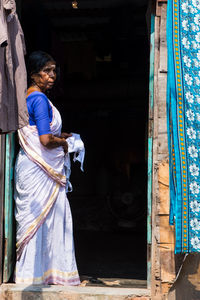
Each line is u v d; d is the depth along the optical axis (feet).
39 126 11.82
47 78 12.32
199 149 10.82
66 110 31.09
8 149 12.32
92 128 32.22
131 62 28.86
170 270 11.50
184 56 10.93
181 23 10.98
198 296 11.54
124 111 31.71
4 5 9.55
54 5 23.38
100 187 30.71
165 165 11.52
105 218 23.98
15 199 12.46
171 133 11.12
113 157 32.30
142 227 22.56
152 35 11.75
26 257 11.98
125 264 15.67
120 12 25.00
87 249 18.12
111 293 11.52
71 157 31.83
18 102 10.15
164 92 11.56
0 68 9.46
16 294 11.57
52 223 12.19
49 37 23.06
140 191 23.08
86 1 23.27
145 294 11.53
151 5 11.72
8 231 12.26
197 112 10.88
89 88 28.17
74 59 28.96
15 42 10.18
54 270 12.21
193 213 10.69
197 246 10.64
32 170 12.00
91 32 27.81
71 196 30.58
